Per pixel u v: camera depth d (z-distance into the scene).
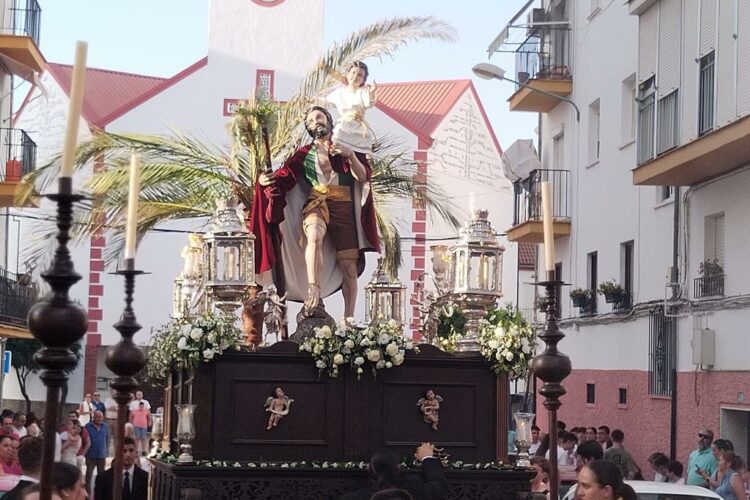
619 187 23.81
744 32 16.98
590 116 25.81
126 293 6.88
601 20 25.06
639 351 22.28
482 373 9.55
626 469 18.11
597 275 25.06
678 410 20.28
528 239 28.20
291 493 8.95
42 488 4.56
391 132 41.50
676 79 19.62
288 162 10.29
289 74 40.69
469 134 44.19
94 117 40.84
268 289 10.12
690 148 18.09
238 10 40.78
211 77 40.78
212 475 8.81
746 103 16.84
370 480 9.02
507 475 9.30
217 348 8.97
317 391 9.23
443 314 10.34
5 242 31.00
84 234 17.62
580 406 25.61
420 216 37.84
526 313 33.84
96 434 23.88
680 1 19.53
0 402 31.61
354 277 10.39
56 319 4.64
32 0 28.16
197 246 11.75
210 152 17.62
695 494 11.12
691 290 19.95
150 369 10.12
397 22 16.25
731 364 18.31
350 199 10.35
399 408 9.35
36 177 17.91
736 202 18.53
